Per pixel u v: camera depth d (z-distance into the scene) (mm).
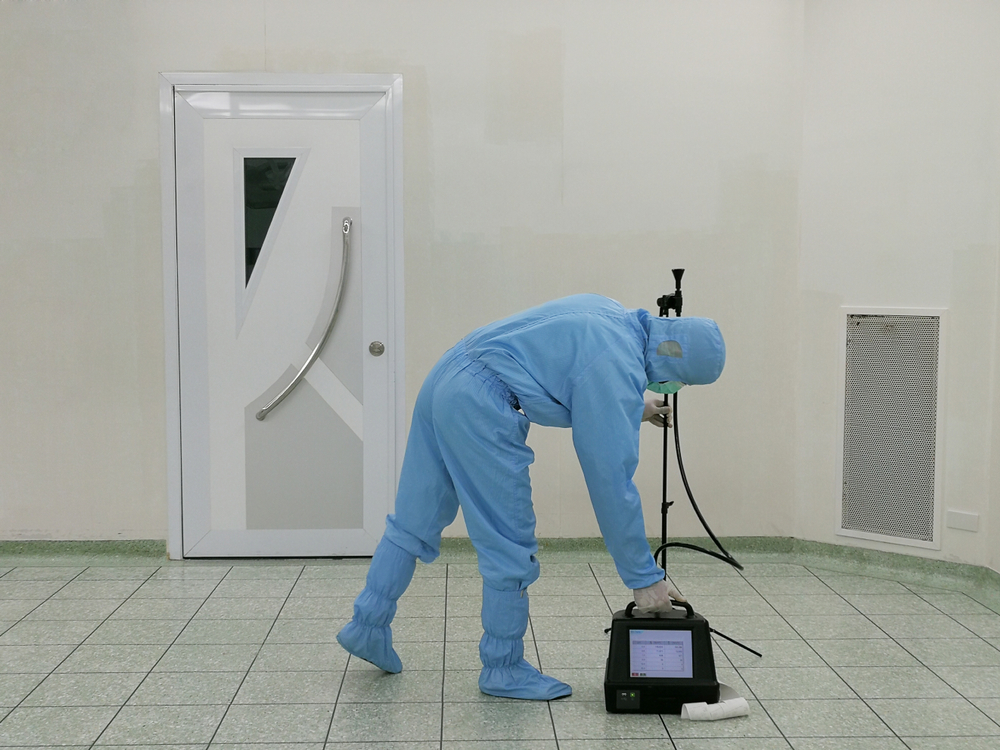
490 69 3316
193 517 3422
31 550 3426
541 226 3375
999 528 3002
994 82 2975
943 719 2162
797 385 3436
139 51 3262
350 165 3330
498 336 2160
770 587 3146
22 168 3289
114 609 2912
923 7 3074
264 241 3342
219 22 3264
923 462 3184
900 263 3189
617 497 2043
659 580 2168
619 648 2195
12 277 3330
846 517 3357
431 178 3348
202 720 2148
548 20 3307
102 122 3279
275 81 3279
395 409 3410
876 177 3213
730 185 3377
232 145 3305
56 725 2119
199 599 3008
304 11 3271
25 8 3230
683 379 2207
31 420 3387
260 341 3371
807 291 3389
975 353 3068
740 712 2168
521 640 2279
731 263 3400
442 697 2277
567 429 3430
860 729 2113
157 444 3400
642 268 3398
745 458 3461
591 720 2158
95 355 3363
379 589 2301
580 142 3354
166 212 3309
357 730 2102
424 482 2281
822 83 3299
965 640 2656
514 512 2168
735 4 3316
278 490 3428
